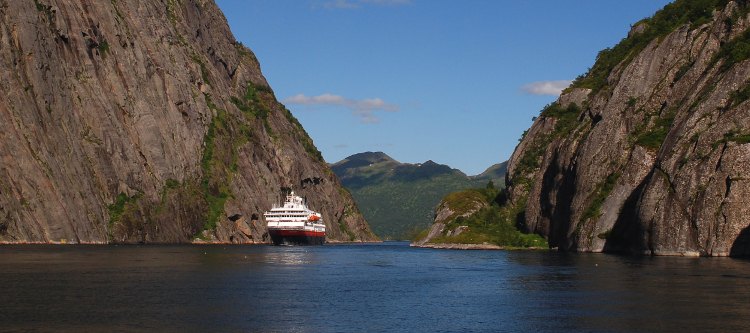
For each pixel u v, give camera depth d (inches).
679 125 5226.4
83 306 2450.8
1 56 6663.4
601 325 2176.4
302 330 2116.1
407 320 2288.4
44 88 7086.6
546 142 7844.5
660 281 3161.9
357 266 4507.9
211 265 4333.2
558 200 6727.4
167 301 2598.4
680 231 4795.8
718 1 6200.8
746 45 5246.1
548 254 5625.0
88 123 7755.9
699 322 2186.3
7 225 6146.7
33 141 6673.2
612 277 3393.2
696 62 5831.7
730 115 4837.6
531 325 2198.6
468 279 3513.8
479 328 2160.4
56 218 6624.0
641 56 6328.7
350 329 2139.5
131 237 7672.2
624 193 5698.8
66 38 7755.9
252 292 2908.5
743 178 4589.1
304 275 3740.2
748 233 4554.6
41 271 3607.3
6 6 6934.1
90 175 7445.9
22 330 2047.2
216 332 2065.7
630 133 6077.8
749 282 3093.0
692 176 4815.5
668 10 7322.8
